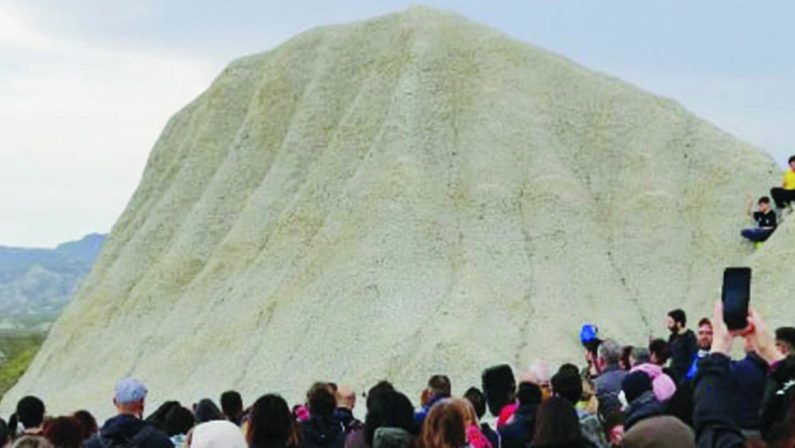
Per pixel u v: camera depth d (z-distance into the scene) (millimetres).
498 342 45906
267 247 53781
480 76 56062
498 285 48750
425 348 45375
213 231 58156
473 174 52781
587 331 27141
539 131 54250
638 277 50375
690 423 13945
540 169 53000
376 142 54219
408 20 59438
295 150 57531
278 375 47656
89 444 14164
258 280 52656
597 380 18797
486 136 53844
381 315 47719
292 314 49438
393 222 50656
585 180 53969
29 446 11227
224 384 48750
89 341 58031
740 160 53188
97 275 64125
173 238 60562
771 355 8883
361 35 60375
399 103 54812
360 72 59125
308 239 53219
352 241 50844
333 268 50156
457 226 51062
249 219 56031
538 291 48719
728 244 50438
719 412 8453
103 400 51781
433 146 53750
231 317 51812
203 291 54344
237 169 59438
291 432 12273
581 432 11242
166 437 14039
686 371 18766
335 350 47312
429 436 11492
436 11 59906
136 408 14297
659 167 53594
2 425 14258
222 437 11188
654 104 56250
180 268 57156
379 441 12461
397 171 52406
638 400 14367
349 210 52156
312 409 14867
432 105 54969
